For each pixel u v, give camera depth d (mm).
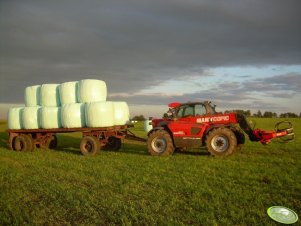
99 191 7395
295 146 16016
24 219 5793
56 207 6305
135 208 6078
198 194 6785
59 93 15109
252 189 7199
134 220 5496
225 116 12594
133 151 15203
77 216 5801
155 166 10336
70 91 14688
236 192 6922
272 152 13688
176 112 13156
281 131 12492
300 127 34156
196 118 12781
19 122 16328
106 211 5949
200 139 12484
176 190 7246
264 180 8023
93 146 13789
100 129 13898
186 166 10180
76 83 14727
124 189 7367
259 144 17109
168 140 12820
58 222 5562
